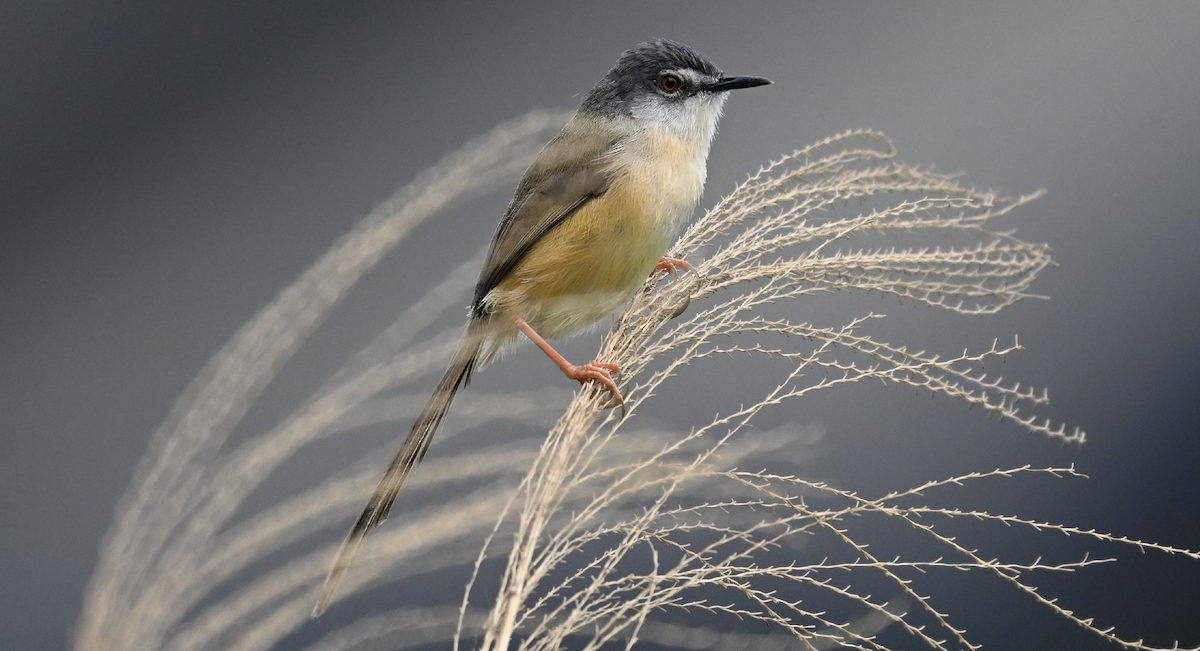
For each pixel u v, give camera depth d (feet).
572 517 9.18
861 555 10.05
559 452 9.38
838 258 10.16
